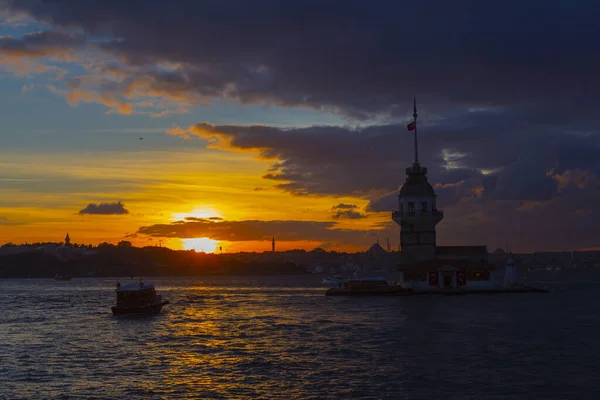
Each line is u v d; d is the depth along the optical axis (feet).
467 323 306.76
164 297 650.02
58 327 325.21
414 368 193.57
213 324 330.34
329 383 175.22
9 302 578.25
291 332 286.66
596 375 182.29
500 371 188.34
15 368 201.98
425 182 573.74
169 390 169.78
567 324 301.02
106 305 519.60
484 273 561.02
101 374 191.21
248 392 166.61
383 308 408.46
